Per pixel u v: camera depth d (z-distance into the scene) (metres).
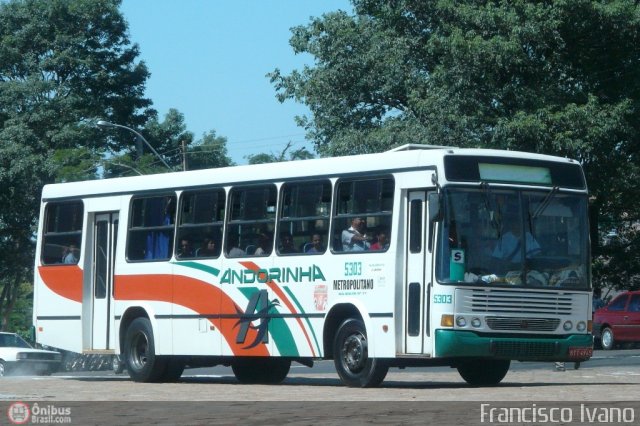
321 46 45.94
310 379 24.88
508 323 18.64
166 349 22.75
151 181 23.53
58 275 25.09
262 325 21.05
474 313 18.42
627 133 40.66
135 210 23.73
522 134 38.31
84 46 61.53
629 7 40.50
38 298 25.55
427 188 18.77
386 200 19.30
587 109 39.03
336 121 45.94
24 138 57.06
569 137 38.78
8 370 35.16
